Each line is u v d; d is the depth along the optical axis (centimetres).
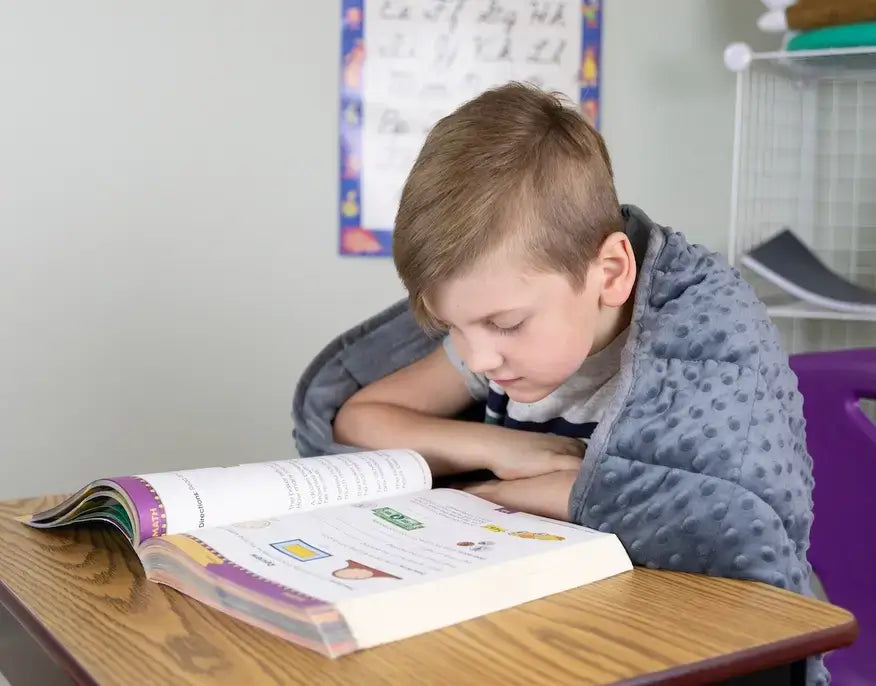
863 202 238
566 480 88
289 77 202
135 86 189
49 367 186
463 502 85
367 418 106
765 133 232
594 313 87
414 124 212
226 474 82
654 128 237
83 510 83
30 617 64
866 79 234
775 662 57
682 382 79
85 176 187
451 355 112
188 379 198
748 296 88
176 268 195
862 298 193
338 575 64
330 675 54
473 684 52
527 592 65
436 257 80
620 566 72
